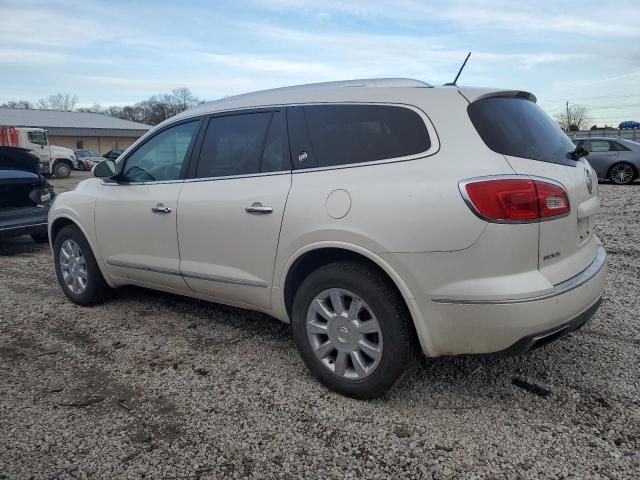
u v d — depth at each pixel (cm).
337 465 256
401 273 279
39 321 461
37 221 769
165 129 424
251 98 375
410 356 291
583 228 311
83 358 381
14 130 2514
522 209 261
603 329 407
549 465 250
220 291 377
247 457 263
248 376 346
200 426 290
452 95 296
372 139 307
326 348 318
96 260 475
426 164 283
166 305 495
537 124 315
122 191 443
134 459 263
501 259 260
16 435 285
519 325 259
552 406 300
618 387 319
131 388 335
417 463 255
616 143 1570
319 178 317
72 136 5134
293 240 320
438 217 268
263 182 344
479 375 338
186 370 358
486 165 270
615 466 248
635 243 711
